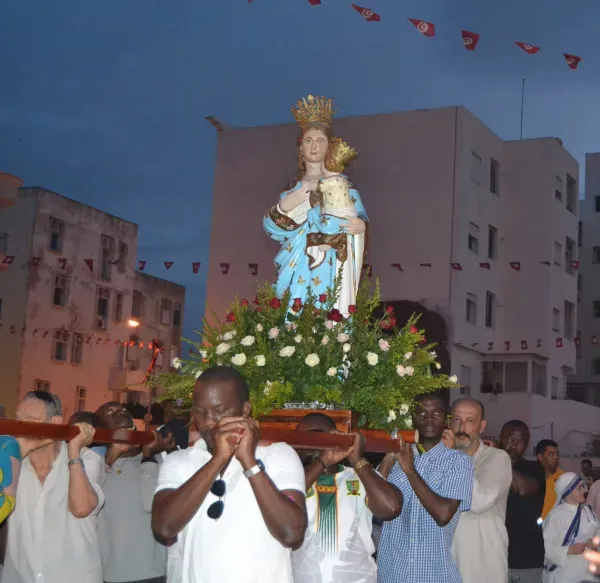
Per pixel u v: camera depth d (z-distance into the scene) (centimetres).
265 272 2959
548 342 3161
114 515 677
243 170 3033
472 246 2984
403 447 527
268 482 362
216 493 377
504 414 3056
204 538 377
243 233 3002
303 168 830
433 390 659
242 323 659
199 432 405
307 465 532
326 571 527
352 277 779
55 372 3359
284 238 808
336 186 782
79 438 504
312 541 530
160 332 3969
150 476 684
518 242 3209
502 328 3192
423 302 2825
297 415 597
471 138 2947
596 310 4172
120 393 3625
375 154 2927
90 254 3547
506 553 662
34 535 519
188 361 662
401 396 642
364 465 492
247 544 375
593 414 3378
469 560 650
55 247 3384
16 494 498
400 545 549
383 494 489
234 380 379
